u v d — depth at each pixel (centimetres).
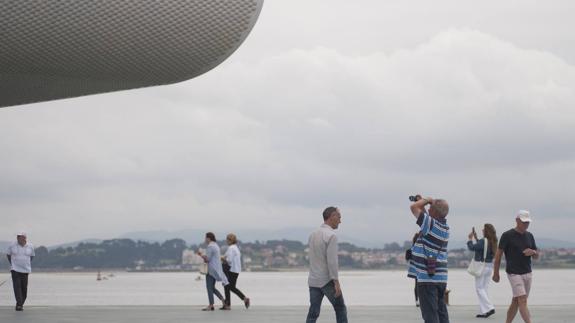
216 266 2175
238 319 1884
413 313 2073
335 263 1356
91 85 1082
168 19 955
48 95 1134
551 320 1839
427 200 1296
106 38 957
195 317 1942
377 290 13050
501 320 1859
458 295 8806
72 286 18150
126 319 1881
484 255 1928
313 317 1382
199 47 991
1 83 1068
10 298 6806
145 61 1002
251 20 980
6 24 923
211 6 959
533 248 1508
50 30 937
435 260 1279
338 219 1385
